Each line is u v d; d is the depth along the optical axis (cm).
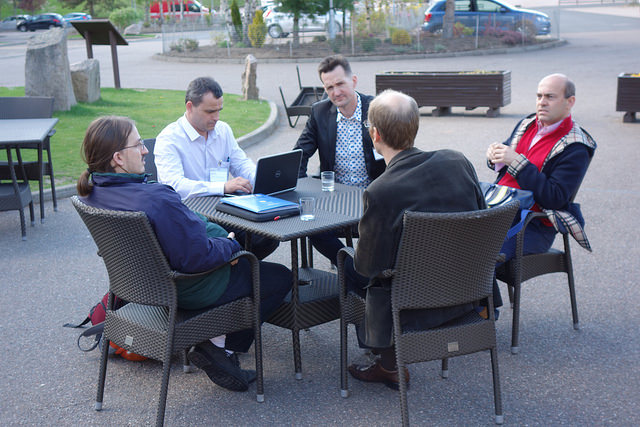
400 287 294
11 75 1950
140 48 3097
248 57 1449
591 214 642
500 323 426
